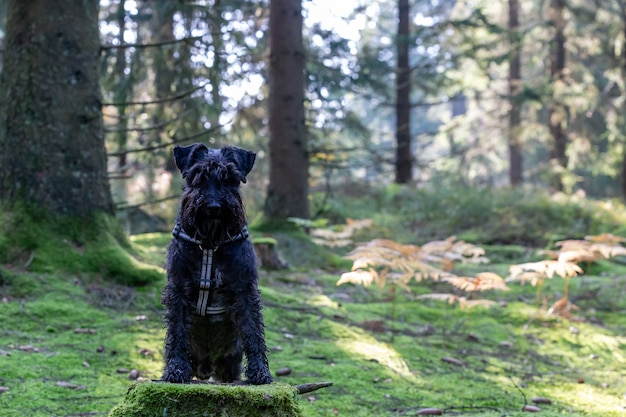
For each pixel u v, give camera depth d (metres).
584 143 21.91
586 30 21.53
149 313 6.50
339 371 5.54
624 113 20.08
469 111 25.80
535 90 19.61
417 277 7.16
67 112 7.10
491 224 13.70
